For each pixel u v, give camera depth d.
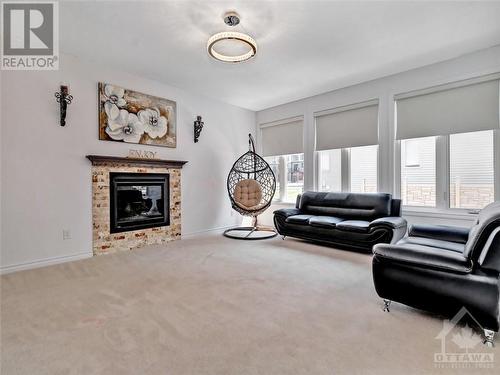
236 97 4.98
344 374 1.32
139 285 2.46
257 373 1.32
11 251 2.88
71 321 1.81
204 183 4.91
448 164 3.48
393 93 3.90
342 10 2.44
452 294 1.69
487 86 3.17
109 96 3.63
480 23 2.66
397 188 3.92
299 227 4.09
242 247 3.91
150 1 2.30
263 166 5.29
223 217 5.27
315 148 4.90
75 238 3.32
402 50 3.20
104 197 3.57
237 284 2.48
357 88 4.29
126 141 3.81
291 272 2.81
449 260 1.70
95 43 3.02
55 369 1.35
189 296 2.22
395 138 3.90
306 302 2.11
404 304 1.91
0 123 2.84
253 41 2.54
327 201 4.30
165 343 1.56
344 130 4.48
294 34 2.84
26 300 2.14
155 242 4.12
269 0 2.29
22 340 1.59
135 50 3.18
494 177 3.18
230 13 2.45
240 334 1.66
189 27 2.70
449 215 3.39
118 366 1.37
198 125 4.68
